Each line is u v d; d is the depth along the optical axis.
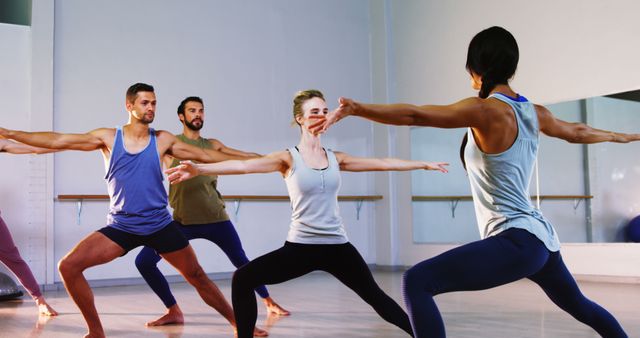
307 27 7.41
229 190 6.72
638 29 5.47
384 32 7.70
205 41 6.71
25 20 6.10
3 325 3.61
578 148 5.82
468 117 1.64
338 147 7.50
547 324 3.39
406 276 1.66
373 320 3.65
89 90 6.05
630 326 3.24
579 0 5.91
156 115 6.38
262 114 7.01
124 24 6.27
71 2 6.01
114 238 2.78
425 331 1.59
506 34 1.81
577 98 5.91
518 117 1.72
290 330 3.33
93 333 2.78
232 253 3.78
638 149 5.39
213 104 6.71
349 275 2.48
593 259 5.71
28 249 5.64
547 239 1.71
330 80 7.53
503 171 1.72
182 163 2.22
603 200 5.64
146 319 3.83
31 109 5.70
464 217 6.86
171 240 2.88
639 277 5.38
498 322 3.49
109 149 2.92
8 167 5.63
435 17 7.21
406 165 2.67
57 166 5.85
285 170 2.57
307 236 2.46
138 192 2.81
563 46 6.03
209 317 3.87
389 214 7.55
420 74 7.37
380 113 1.58
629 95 5.51
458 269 1.63
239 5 6.96
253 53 7.01
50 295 5.23
